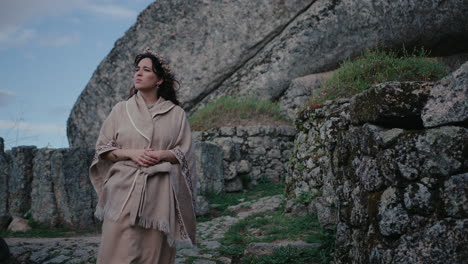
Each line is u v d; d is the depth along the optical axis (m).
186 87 17.00
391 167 2.29
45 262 4.59
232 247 4.96
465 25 13.08
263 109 13.56
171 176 2.45
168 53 17.36
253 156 11.45
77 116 19.25
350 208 2.90
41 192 7.35
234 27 16.41
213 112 13.34
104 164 2.57
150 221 2.33
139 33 18.03
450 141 2.05
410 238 2.12
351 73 7.88
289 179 7.39
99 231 7.02
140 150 2.42
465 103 2.03
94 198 7.33
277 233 5.54
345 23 14.59
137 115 2.53
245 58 16.41
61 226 7.19
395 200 2.22
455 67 13.81
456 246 1.95
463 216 1.96
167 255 2.51
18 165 7.66
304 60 15.16
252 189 10.62
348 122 3.62
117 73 18.44
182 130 2.61
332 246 4.31
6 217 7.12
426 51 14.23
